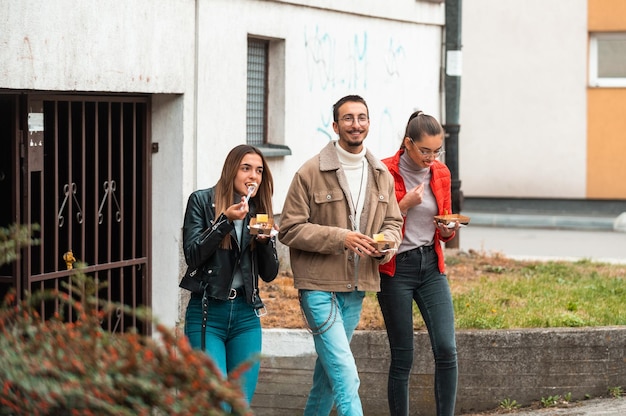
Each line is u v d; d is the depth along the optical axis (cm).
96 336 660
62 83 1262
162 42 1461
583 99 3788
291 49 1844
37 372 629
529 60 3812
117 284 1468
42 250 1288
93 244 1396
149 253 1522
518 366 1402
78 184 1373
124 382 611
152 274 1529
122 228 1443
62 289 1334
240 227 1061
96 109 1379
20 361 641
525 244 3186
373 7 2119
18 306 713
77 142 1370
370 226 1117
